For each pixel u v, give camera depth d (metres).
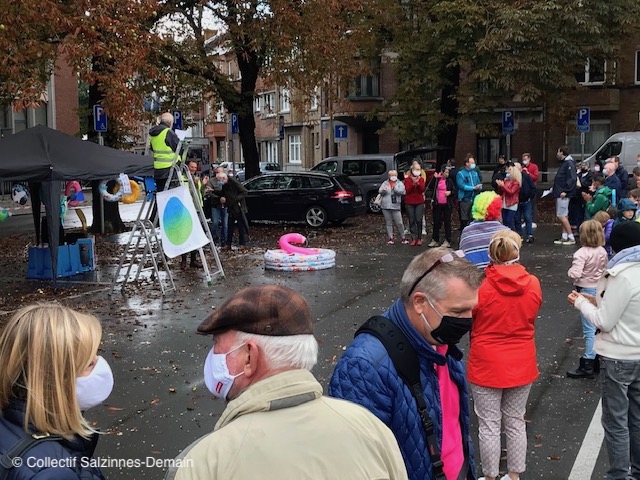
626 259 4.22
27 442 2.01
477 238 6.54
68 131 36.28
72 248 13.12
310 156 50.88
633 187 17.59
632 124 37.34
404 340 2.68
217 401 6.27
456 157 40.91
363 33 22.41
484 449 4.30
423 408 2.64
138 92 18.83
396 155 23.97
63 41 11.65
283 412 1.86
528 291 4.19
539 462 4.97
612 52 22.98
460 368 2.95
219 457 1.77
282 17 18.66
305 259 13.05
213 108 23.72
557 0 21.03
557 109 24.06
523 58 21.53
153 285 11.87
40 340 2.07
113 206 20.55
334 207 20.14
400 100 25.59
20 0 10.37
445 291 2.67
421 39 23.47
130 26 11.83
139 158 12.80
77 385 2.19
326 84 23.69
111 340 8.31
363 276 12.41
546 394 6.38
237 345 1.92
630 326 4.21
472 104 23.03
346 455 1.83
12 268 14.16
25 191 13.01
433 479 2.65
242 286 11.67
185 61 20.91
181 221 11.45
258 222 22.39
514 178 15.36
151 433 5.56
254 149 24.19
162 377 6.95
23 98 11.59
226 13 20.94
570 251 14.66
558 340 8.09
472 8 21.42
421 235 17.33
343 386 2.60
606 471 4.82
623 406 4.27
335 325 8.91
